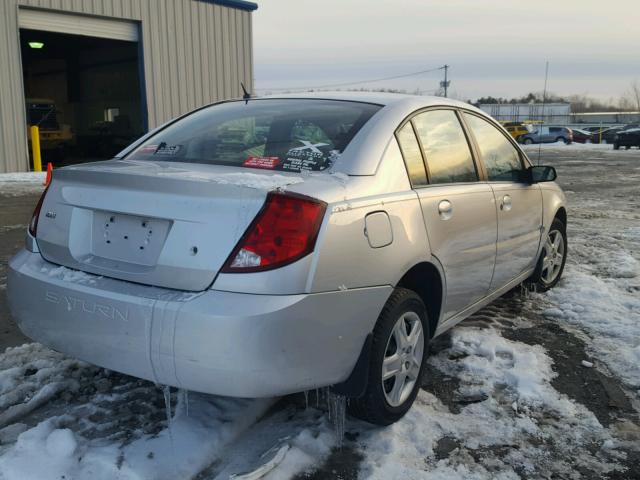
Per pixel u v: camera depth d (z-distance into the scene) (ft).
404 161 10.27
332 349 8.33
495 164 13.80
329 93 12.19
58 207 9.51
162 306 7.82
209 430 9.36
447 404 10.76
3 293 16.48
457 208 11.17
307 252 7.91
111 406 10.20
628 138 118.11
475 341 13.47
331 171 9.24
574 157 95.76
